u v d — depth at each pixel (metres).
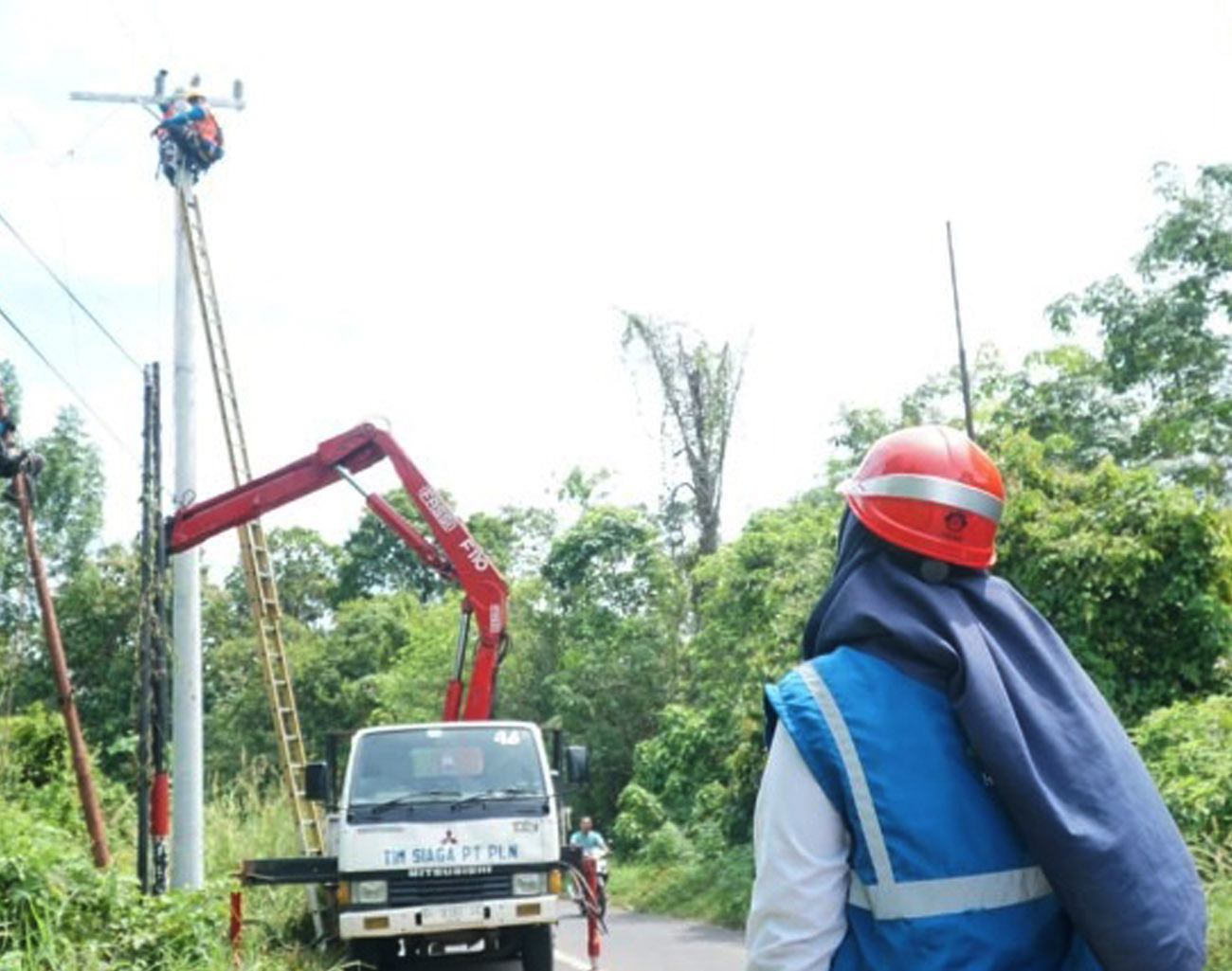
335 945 10.98
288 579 46.88
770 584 19.31
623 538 29.34
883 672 1.91
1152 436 19.42
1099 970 1.84
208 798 18.97
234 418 14.53
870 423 21.58
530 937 10.64
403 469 12.98
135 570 34.16
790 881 1.84
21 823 8.82
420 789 10.62
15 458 11.56
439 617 32.97
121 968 7.99
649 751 24.28
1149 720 11.74
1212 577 13.45
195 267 13.53
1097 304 20.25
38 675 32.34
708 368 29.39
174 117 13.38
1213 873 8.71
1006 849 1.83
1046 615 13.79
